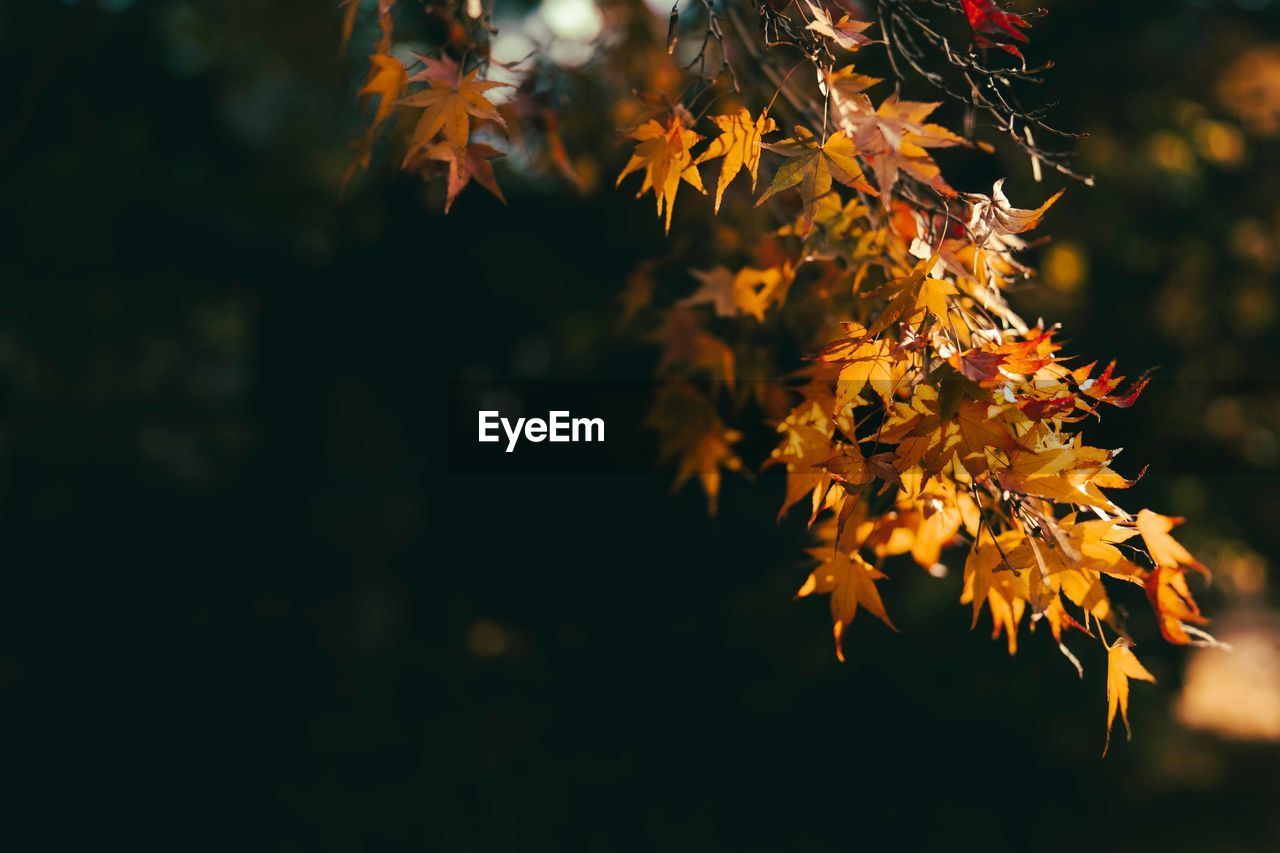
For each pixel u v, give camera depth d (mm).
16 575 6629
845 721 5938
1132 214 5109
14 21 5520
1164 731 6441
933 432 1038
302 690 6367
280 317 7027
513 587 6801
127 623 6508
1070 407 1023
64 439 7223
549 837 5730
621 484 6398
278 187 6590
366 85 1464
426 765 5898
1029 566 1063
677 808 6020
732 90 1406
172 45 5965
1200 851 5922
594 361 6176
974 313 1306
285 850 5297
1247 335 5562
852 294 1491
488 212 6066
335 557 7242
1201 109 5121
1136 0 5129
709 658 6180
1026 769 6004
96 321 7000
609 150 2627
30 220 6098
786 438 1295
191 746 5781
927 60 3176
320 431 7258
